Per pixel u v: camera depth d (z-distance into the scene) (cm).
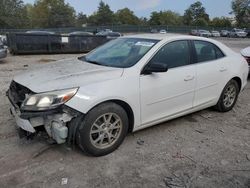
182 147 407
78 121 348
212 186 319
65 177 328
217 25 9931
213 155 387
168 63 431
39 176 329
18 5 8019
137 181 325
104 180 325
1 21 7712
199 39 491
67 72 388
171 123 493
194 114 542
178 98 446
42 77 376
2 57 1323
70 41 1820
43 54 1753
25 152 379
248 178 336
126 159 369
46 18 9181
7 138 418
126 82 378
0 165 348
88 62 443
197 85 471
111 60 429
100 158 370
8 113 519
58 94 337
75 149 389
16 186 311
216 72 502
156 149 398
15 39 1639
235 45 2988
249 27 8744
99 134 367
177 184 320
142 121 409
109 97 360
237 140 436
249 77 905
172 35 470
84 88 348
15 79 397
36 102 337
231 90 552
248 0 8606
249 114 555
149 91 402
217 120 516
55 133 346
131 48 441
